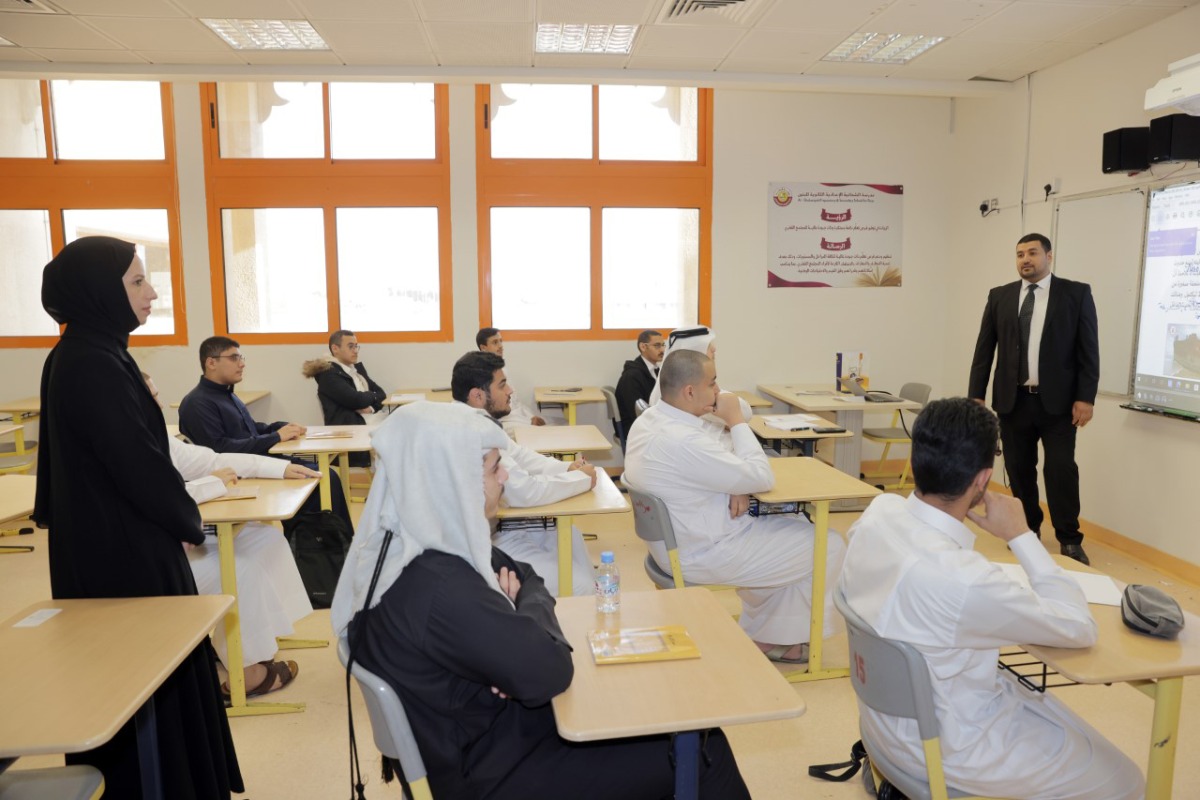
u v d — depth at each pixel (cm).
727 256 598
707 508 264
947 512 147
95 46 426
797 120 592
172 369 577
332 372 527
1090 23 397
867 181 600
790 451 446
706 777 143
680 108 591
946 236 608
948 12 382
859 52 452
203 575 256
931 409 146
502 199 582
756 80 482
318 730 250
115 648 138
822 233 602
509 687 122
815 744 238
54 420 165
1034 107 492
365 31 404
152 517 169
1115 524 423
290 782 222
